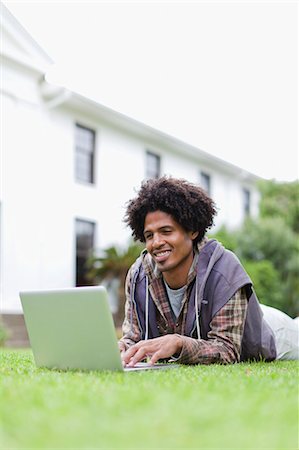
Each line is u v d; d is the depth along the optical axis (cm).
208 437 127
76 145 1325
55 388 197
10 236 1157
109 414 148
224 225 1681
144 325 385
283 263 1728
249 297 369
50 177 1246
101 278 1323
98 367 280
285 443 125
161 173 1577
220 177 1834
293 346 476
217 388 201
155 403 163
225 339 346
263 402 171
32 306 291
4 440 126
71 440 124
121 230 1450
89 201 1349
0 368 294
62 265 1270
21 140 1180
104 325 271
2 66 1147
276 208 2112
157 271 372
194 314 359
